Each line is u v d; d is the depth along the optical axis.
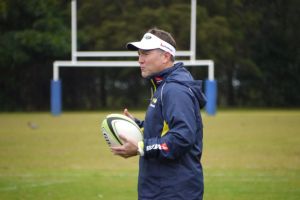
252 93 49.94
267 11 46.06
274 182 12.68
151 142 5.66
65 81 46.47
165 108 5.71
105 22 43.12
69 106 47.22
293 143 19.92
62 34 41.50
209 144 19.73
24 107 45.12
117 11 43.59
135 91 48.91
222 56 44.19
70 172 14.15
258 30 46.66
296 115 34.31
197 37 42.38
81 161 16.03
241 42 46.56
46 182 12.76
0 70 43.28
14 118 32.09
